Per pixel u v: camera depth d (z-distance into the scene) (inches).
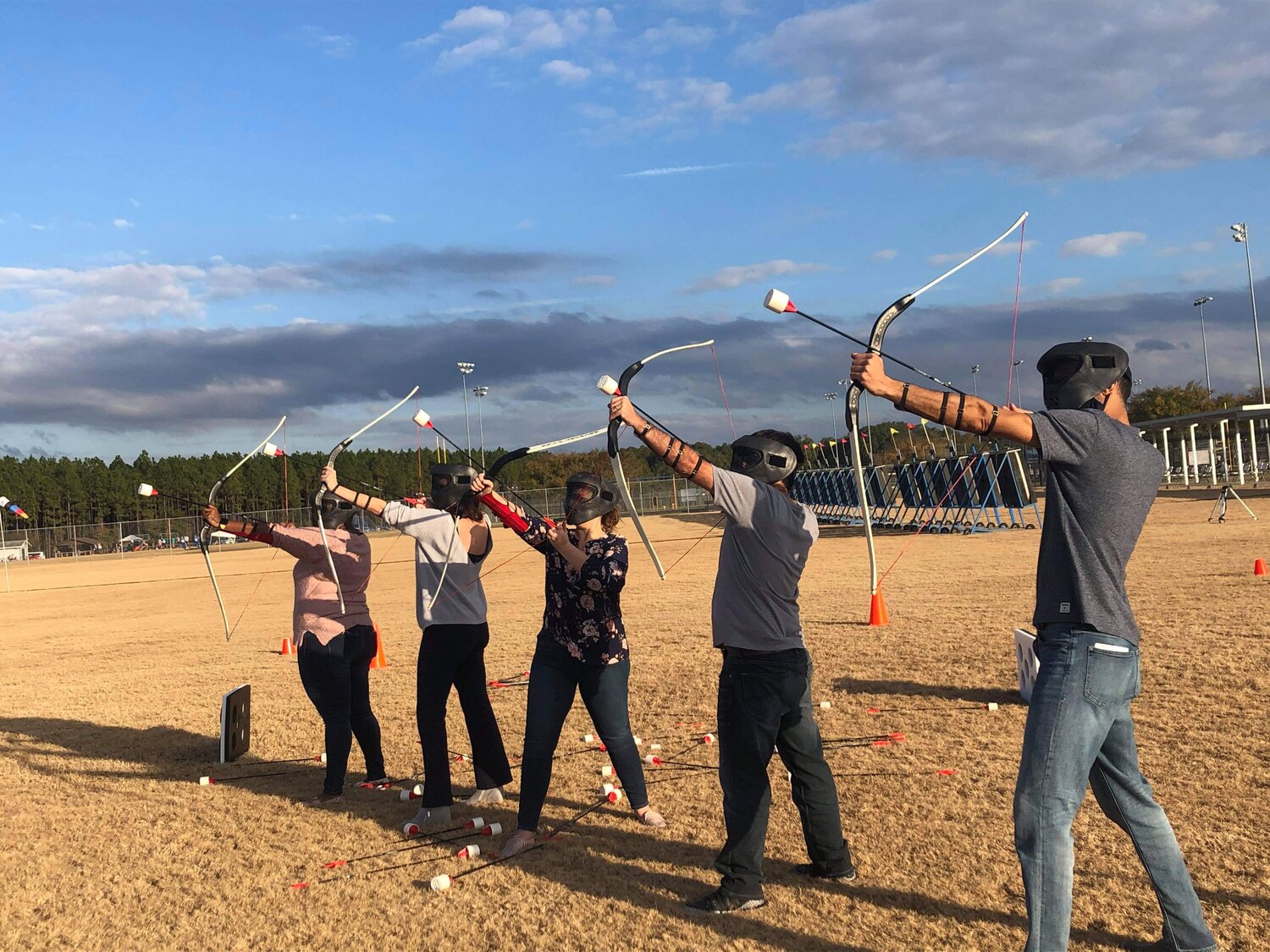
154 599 1072.2
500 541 1781.5
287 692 427.2
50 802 275.7
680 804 241.6
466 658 247.8
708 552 1195.3
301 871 211.6
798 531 175.9
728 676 178.2
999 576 683.4
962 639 427.5
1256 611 435.8
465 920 180.2
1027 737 141.1
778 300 157.6
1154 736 263.6
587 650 219.5
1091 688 137.6
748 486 172.2
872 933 164.9
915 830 209.9
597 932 171.6
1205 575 585.6
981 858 192.9
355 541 271.4
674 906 180.7
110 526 3238.2
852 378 144.3
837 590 663.1
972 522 1487.5
